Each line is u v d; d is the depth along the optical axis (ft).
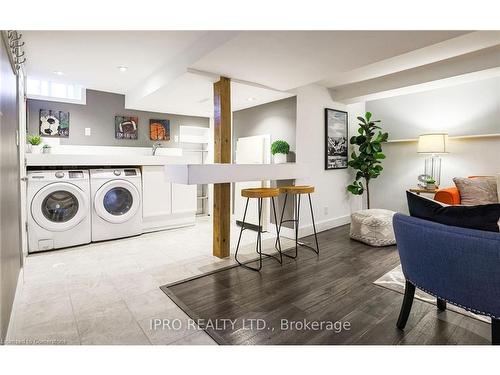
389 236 11.22
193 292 7.21
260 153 14.14
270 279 8.04
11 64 6.53
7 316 5.22
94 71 11.19
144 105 14.24
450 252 4.35
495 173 12.65
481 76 10.46
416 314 6.11
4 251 5.05
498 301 4.01
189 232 13.51
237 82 10.13
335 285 7.63
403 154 15.60
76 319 5.90
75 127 13.30
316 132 13.58
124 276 8.18
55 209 10.82
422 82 11.27
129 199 12.48
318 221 13.83
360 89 13.38
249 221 14.71
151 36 8.12
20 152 8.32
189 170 7.63
